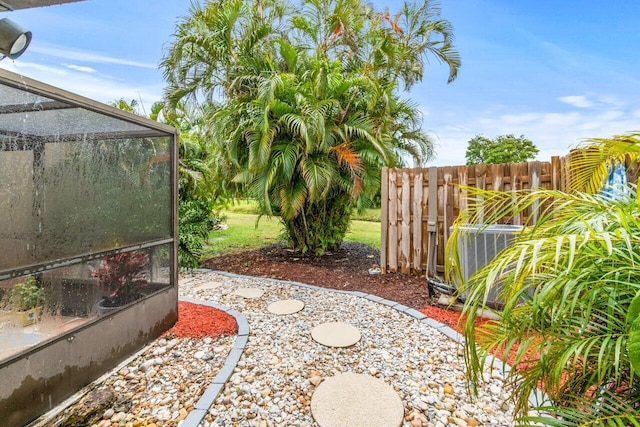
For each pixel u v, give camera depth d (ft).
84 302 7.04
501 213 5.06
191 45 19.02
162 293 9.51
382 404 6.32
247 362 7.94
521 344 3.96
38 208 6.07
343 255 20.42
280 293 13.35
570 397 3.94
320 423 5.82
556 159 11.33
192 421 5.88
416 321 10.22
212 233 28.81
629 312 3.16
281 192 16.99
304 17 21.91
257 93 17.95
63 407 6.29
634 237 3.49
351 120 17.94
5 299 5.54
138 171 8.61
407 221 14.97
